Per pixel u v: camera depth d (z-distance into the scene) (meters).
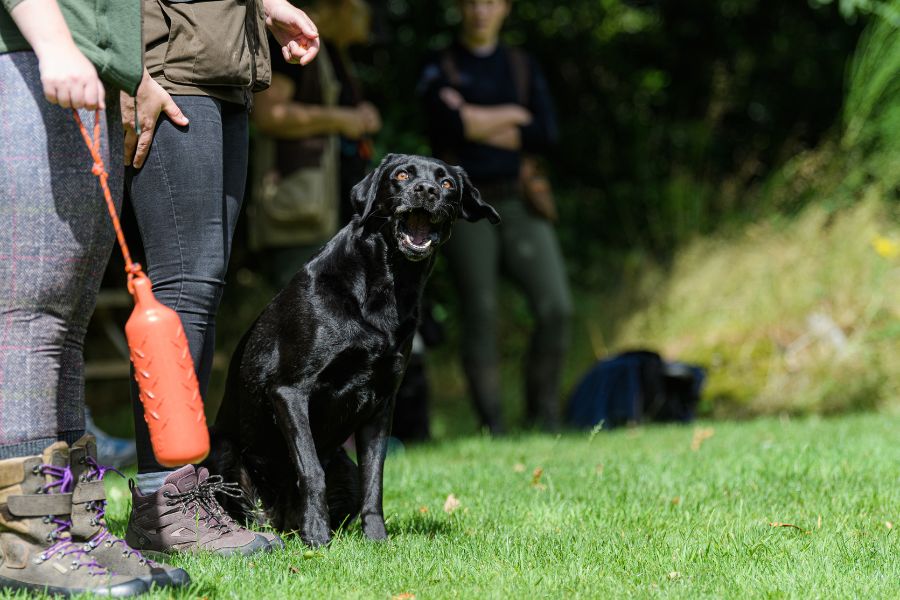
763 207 17.61
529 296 12.38
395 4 19.16
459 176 6.09
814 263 15.52
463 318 12.25
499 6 12.23
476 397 12.19
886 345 14.32
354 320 5.21
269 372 5.34
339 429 5.42
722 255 16.55
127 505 6.23
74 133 3.93
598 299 17.81
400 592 4.20
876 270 15.08
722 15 21.30
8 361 3.92
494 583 4.29
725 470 7.47
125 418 15.55
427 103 12.15
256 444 5.58
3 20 3.85
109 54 3.92
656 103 21.41
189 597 3.92
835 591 4.20
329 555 4.74
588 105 21.34
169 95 4.86
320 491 5.11
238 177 5.34
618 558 4.75
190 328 5.00
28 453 3.97
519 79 12.36
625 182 20.97
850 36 20.67
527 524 5.74
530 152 12.34
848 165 17.16
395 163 5.62
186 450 3.82
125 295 14.18
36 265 3.89
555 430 12.35
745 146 21.41
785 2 21.05
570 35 20.64
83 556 4.01
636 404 12.70
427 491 7.16
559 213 20.09
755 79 21.44
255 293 16.95
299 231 9.28
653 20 21.38
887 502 6.15
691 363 14.87
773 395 14.12
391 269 5.34
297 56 5.67
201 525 4.98
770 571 4.54
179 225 4.97
